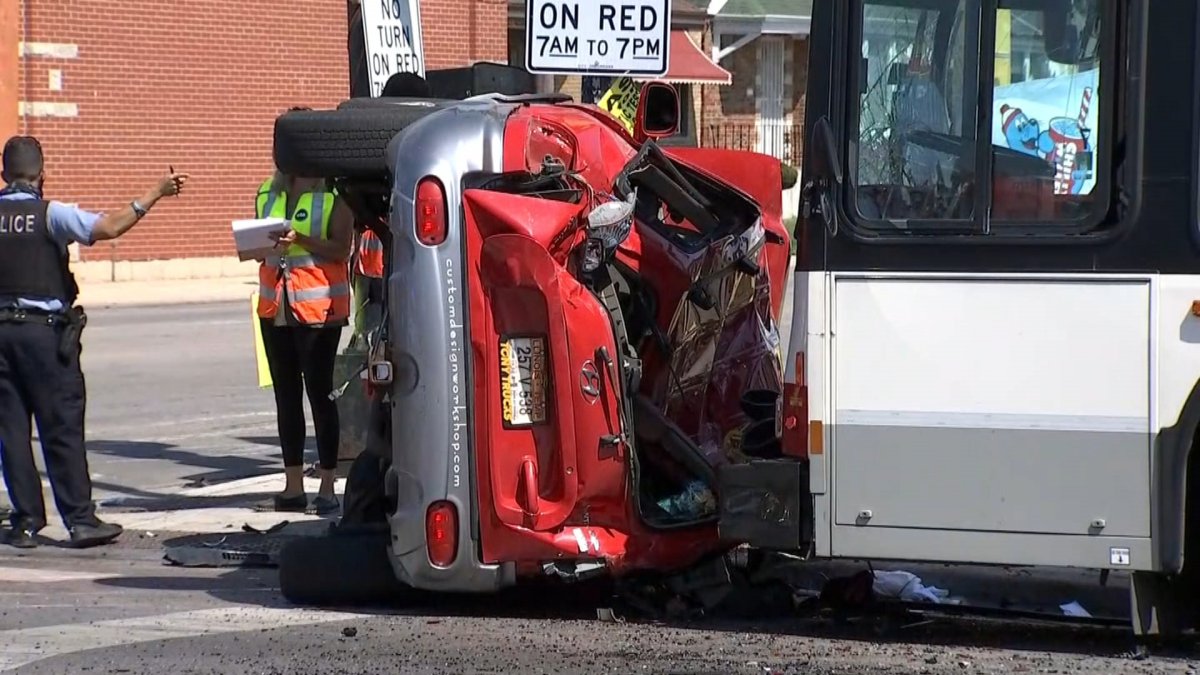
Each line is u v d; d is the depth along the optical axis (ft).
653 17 51.75
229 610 43.21
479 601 44.04
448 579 40.19
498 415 39.60
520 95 46.09
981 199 36.27
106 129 148.66
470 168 39.91
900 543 36.91
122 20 148.77
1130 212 35.40
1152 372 35.42
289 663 37.11
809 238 37.22
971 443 36.42
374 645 38.75
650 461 42.01
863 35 36.96
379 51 57.00
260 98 159.74
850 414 37.04
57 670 36.83
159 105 152.15
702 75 188.34
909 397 36.70
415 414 39.99
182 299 139.95
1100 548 35.94
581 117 44.86
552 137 42.06
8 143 53.47
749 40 200.13
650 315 43.52
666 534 40.93
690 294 43.57
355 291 61.00
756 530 38.29
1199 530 36.55
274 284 56.29
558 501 39.60
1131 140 35.40
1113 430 35.73
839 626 40.63
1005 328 36.17
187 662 37.37
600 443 39.60
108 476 66.90
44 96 144.36
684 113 203.82
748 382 44.45
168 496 62.39
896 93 36.83
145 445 74.13
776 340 46.01
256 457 71.20
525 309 39.19
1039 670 35.91
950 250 36.35
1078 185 35.78
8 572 49.21
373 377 40.45
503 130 40.50
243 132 158.81
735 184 49.08
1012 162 36.17
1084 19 35.68
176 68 153.07
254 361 102.27
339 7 164.86
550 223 39.04
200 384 92.89
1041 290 35.94
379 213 44.29
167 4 151.84
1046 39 35.94
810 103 37.37
